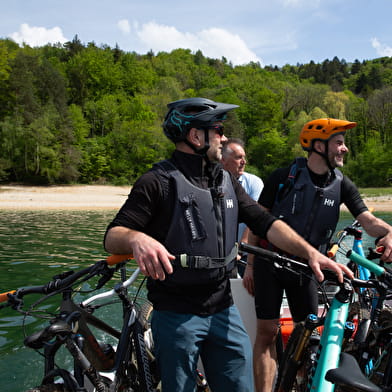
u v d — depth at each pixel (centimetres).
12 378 330
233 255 181
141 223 169
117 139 6438
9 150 5300
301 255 177
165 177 172
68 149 5516
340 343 154
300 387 197
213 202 176
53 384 159
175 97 9100
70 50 11200
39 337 158
